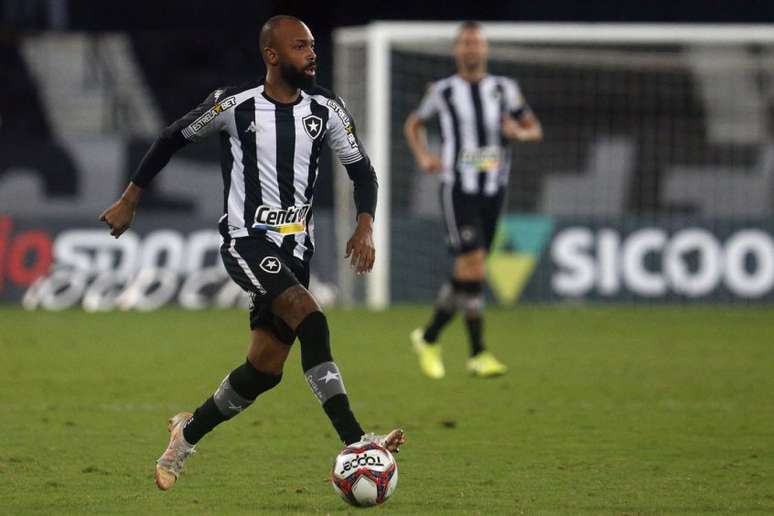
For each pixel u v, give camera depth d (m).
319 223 60.31
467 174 37.53
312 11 79.38
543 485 20.77
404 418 28.55
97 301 59.59
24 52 71.81
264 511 18.62
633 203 63.59
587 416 28.84
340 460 17.83
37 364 38.88
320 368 18.55
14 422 27.70
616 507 18.95
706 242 59.41
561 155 63.69
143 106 71.62
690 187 63.59
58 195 61.00
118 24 79.50
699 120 63.88
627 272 59.50
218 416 19.52
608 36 60.34
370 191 20.16
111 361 39.66
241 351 42.47
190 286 59.84
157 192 61.41
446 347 44.72
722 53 65.81
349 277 60.22
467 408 30.16
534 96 64.06
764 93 64.25
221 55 72.25
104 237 60.28
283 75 19.48
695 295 59.28
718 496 19.80
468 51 38.44
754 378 36.00
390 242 60.31
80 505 19.02
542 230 59.91
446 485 20.77
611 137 63.88
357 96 62.75
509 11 77.06
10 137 63.91
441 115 38.25
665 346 44.56
